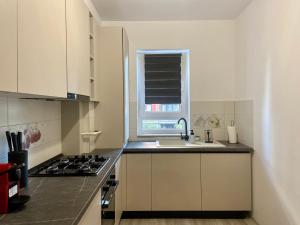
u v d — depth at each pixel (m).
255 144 3.00
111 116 3.08
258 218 2.95
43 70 1.40
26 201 1.26
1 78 1.01
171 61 3.88
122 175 3.06
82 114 2.77
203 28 3.70
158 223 3.05
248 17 3.17
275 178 2.51
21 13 1.17
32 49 1.28
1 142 1.62
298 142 2.10
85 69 2.36
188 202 3.12
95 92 2.86
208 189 3.12
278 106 2.43
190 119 3.73
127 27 3.71
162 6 3.19
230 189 3.11
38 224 1.06
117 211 2.61
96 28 2.94
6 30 1.05
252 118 3.06
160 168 3.12
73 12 1.96
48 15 1.47
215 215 3.25
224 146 3.18
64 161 2.21
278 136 2.44
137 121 3.79
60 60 1.67
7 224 1.06
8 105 1.70
